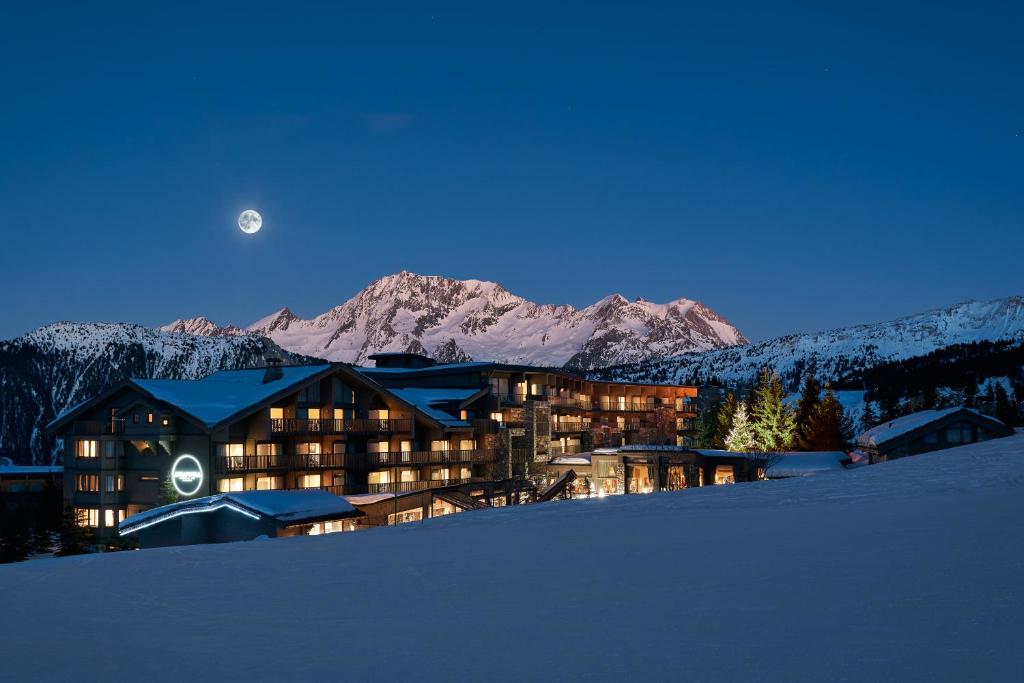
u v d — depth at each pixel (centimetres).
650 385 12244
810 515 1563
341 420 6906
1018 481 2055
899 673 534
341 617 830
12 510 6775
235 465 6153
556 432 10006
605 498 2266
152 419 6272
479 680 579
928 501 1698
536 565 1118
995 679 511
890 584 819
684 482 8319
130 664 665
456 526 1831
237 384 6944
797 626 677
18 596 999
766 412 11656
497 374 9325
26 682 620
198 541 4947
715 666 577
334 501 5356
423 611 841
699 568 1003
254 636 757
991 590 761
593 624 737
